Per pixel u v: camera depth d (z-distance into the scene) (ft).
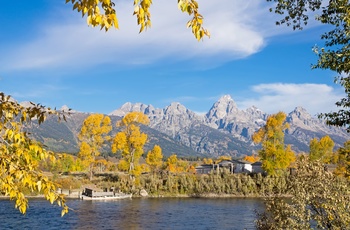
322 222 39.93
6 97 13.82
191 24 11.50
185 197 217.77
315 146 263.29
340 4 27.27
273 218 48.78
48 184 14.08
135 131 221.05
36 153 14.14
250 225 111.34
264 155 224.53
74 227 105.29
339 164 116.98
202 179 235.20
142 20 10.52
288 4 31.27
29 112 14.34
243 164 323.16
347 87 28.99
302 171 42.09
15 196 13.73
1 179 13.38
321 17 29.35
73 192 206.80
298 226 40.96
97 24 10.70
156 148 268.62
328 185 39.91
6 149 13.67
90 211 141.08
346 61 28.07
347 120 30.32
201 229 105.09
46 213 129.90
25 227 102.99
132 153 224.33
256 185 229.25
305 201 40.47
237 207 161.27
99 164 345.51
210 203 179.83
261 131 229.66
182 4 10.92
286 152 218.79
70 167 321.52
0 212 130.11
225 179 236.63
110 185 229.86
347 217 37.78
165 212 142.10
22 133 14.08
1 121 13.98
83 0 10.37
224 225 111.86
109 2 10.42
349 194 38.88
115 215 131.34
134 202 180.96
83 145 231.71
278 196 49.24
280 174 218.59
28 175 13.65
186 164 438.81
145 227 107.86
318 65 29.25
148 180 233.76
